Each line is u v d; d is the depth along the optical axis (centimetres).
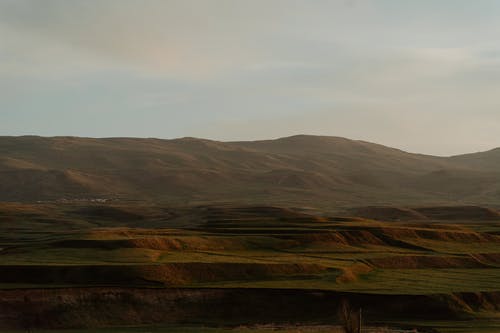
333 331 5669
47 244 8881
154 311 6362
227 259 8262
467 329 5859
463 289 7181
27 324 5959
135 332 5631
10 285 6650
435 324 6141
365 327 5991
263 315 6431
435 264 9206
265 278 7706
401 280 7775
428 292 6888
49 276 7019
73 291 6381
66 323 6041
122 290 6500
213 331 5666
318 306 6562
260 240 10050
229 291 6688
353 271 8106
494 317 6469
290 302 6606
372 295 6681
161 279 7169
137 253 8288
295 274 7888
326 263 8450
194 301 6544
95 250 8550
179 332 5622
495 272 8731
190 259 8069
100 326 6066
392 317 6425
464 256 9612
